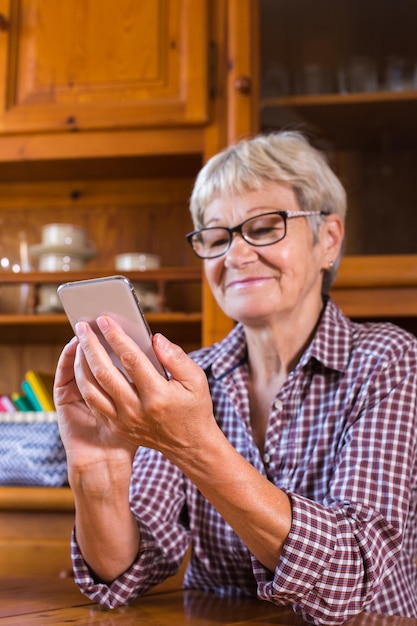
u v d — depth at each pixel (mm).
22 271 1894
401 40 1730
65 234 1811
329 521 775
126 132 1748
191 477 744
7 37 1796
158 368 708
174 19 1764
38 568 1566
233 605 864
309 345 1075
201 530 1034
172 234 2002
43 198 2047
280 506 756
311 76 1728
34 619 746
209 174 1132
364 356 1015
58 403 805
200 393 698
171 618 771
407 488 873
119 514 840
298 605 777
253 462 1032
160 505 1008
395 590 949
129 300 675
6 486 1623
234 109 1705
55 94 1765
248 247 1058
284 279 1052
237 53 1720
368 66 1727
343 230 1165
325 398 1025
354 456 894
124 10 1784
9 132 1765
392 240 1646
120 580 849
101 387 715
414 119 1703
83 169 1900
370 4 1748
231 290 1072
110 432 805
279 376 1091
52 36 1793
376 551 798
